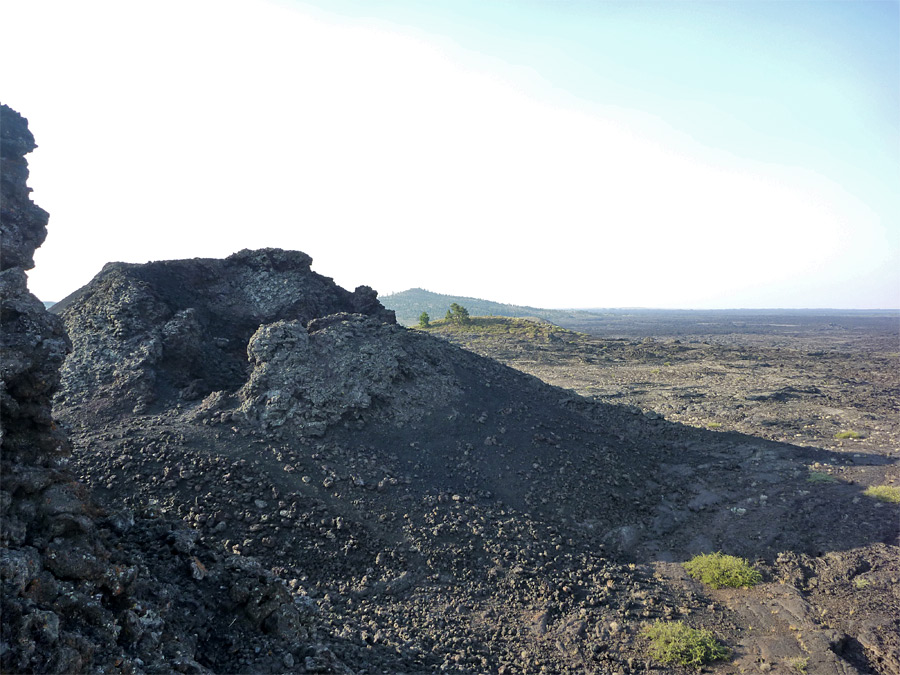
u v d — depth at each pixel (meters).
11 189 11.96
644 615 17.36
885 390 61.38
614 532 22.58
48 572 8.62
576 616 17.19
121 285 31.53
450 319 132.38
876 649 15.51
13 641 7.27
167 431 22.70
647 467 29.12
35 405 10.44
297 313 36.72
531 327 123.56
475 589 18.16
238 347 33.72
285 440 23.27
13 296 10.52
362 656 13.37
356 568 18.31
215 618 11.22
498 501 22.88
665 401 55.56
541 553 20.16
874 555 20.69
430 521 20.78
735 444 35.22
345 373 27.27
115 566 9.62
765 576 19.73
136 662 8.74
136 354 27.77
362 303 40.69
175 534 12.21
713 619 17.31
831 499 26.14
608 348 100.88
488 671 14.60
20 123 12.43
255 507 19.58
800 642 15.93
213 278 36.66
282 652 11.22
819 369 79.81
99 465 20.16
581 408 35.16
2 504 8.77
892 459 32.78
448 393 29.48
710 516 24.55
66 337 11.07
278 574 17.39
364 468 22.89
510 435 27.77
